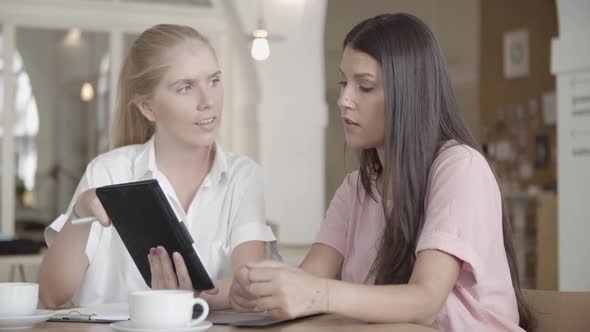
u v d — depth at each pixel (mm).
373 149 2055
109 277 2133
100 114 7641
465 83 11117
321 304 1502
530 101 11211
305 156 7637
